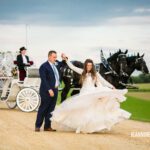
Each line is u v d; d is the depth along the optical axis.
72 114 15.53
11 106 24.59
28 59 24.11
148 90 50.34
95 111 15.53
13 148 12.35
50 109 16.02
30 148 12.43
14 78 23.88
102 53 24.50
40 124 15.85
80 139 14.10
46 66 15.97
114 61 24.89
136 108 29.45
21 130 15.95
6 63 24.00
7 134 14.88
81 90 16.08
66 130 16.06
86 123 15.37
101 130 15.88
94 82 16.14
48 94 15.84
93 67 16.20
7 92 24.00
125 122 19.69
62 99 23.80
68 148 12.54
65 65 23.67
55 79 16.02
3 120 18.89
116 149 12.55
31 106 22.97
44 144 13.09
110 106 15.56
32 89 22.98
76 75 23.59
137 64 26.02
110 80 24.47
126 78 25.09
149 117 23.64
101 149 12.50
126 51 25.14
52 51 16.03
